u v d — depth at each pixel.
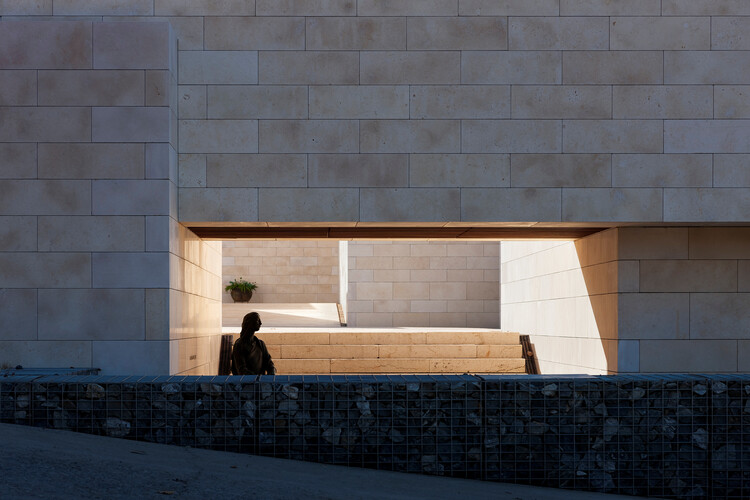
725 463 5.80
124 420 5.82
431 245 20.42
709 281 9.74
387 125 9.09
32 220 8.46
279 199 9.03
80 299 8.44
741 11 9.16
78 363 8.39
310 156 9.05
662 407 5.83
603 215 9.06
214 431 5.79
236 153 9.04
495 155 9.10
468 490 5.32
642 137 9.11
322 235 10.96
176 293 9.00
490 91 9.13
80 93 8.55
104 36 8.59
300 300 33.94
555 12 9.18
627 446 5.80
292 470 5.37
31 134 8.51
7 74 8.53
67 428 5.82
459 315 20.31
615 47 9.16
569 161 9.10
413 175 9.07
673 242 9.76
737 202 9.07
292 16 9.13
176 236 8.98
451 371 13.98
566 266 12.21
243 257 34.06
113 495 4.24
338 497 4.69
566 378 5.93
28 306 8.41
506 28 9.17
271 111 9.07
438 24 9.16
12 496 3.96
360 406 5.79
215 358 13.49
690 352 9.70
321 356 14.16
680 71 9.15
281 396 5.80
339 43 9.14
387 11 9.17
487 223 9.33
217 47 9.09
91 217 8.48
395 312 20.33
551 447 5.78
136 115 8.56
